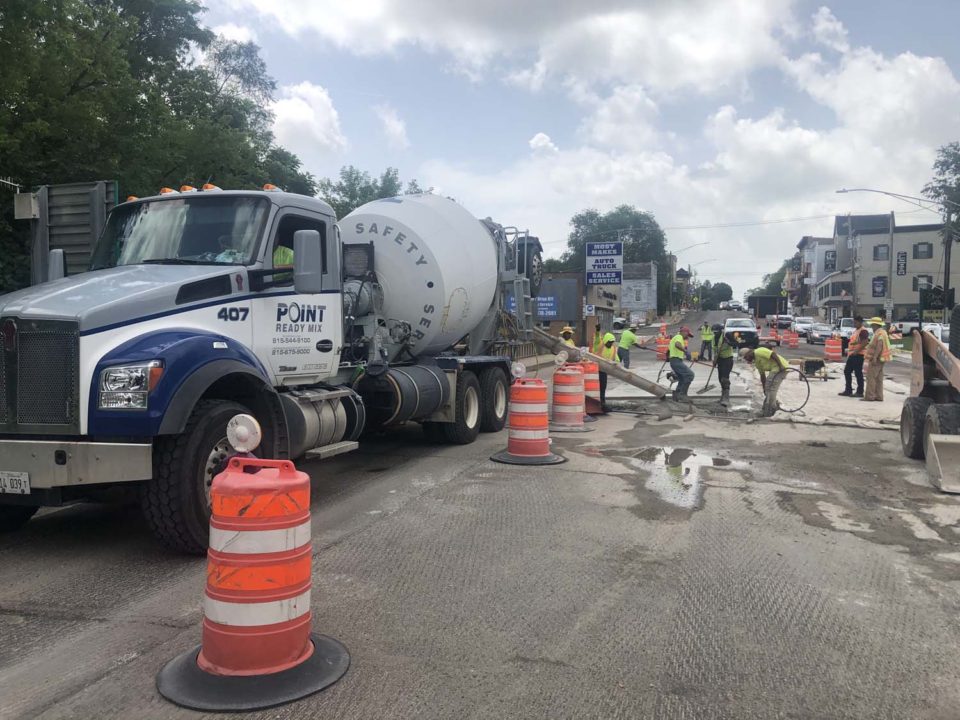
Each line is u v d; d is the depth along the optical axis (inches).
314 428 285.9
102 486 226.4
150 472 208.4
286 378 282.4
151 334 225.0
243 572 143.5
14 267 527.5
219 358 230.8
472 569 219.0
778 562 229.0
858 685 151.0
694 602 195.0
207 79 951.0
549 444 409.4
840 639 173.2
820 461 394.9
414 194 462.3
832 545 247.3
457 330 447.5
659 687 149.3
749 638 173.0
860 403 664.4
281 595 145.3
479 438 472.4
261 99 1315.2
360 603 191.9
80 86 586.6
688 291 5979.3
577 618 183.5
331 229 307.7
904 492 325.4
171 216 279.9
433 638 170.9
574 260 4483.3
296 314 284.5
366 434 434.0
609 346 682.2
